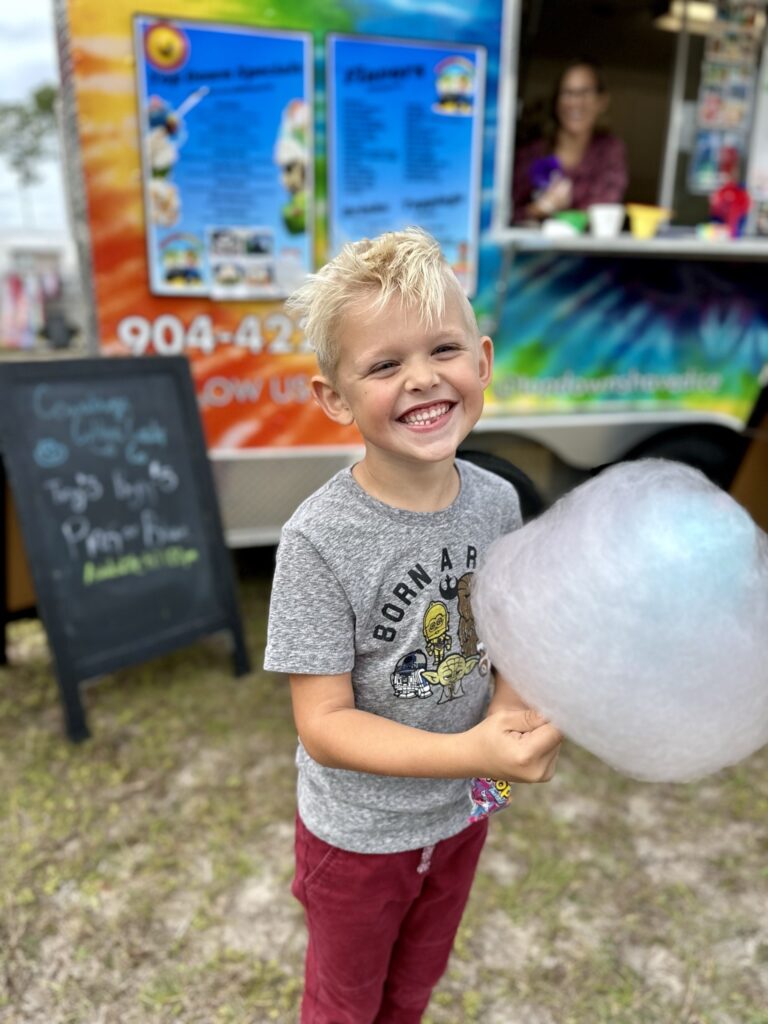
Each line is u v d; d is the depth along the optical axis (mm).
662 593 725
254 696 3086
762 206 3947
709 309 3734
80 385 2887
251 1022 1750
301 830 1261
